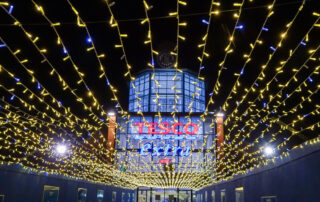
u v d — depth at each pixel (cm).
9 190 932
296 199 732
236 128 2117
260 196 989
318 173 627
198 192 2444
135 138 2148
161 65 2358
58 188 1240
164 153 2062
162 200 2495
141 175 1938
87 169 1571
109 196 1825
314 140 644
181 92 2292
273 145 1788
